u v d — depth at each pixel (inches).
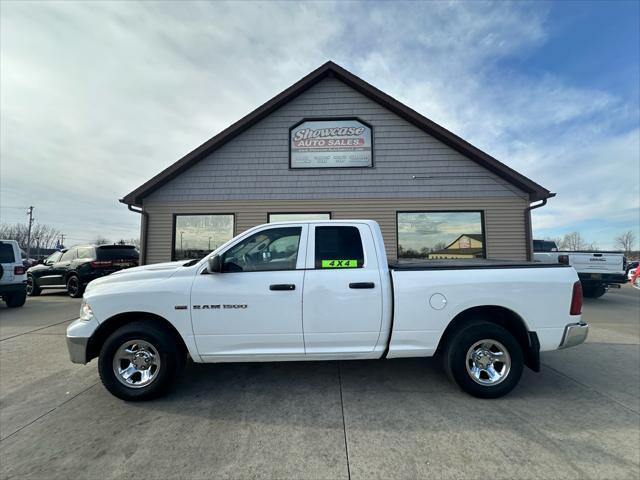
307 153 379.2
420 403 127.4
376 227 143.6
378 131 379.2
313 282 133.6
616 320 286.8
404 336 133.7
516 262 158.9
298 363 170.7
